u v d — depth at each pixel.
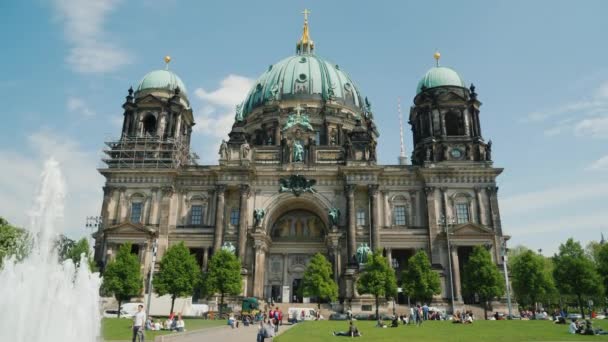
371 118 109.75
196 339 34.53
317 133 100.69
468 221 79.44
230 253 71.31
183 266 67.50
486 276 67.88
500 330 41.97
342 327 47.38
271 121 101.94
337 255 78.12
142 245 77.12
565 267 77.38
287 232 91.44
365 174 82.06
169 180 83.25
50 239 34.00
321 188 83.75
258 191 83.94
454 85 89.06
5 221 67.56
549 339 33.88
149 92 90.56
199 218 83.00
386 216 81.62
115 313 68.31
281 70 111.06
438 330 42.50
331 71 112.00
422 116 89.06
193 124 97.62
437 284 68.00
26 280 29.36
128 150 85.06
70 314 27.69
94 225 81.94
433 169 81.56
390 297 71.94
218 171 82.38
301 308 70.81
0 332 26.42
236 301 73.56
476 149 84.50
